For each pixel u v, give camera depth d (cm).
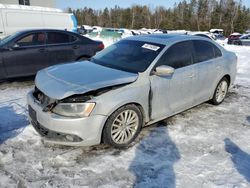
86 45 775
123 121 363
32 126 402
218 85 533
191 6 7362
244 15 6638
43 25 1543
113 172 319
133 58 426
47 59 709
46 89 351
